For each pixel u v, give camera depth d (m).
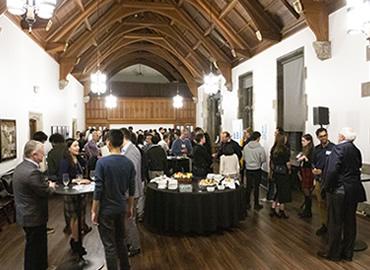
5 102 5.71
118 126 17.20
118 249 3.11
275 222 5.28
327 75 6.09
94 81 9.50
